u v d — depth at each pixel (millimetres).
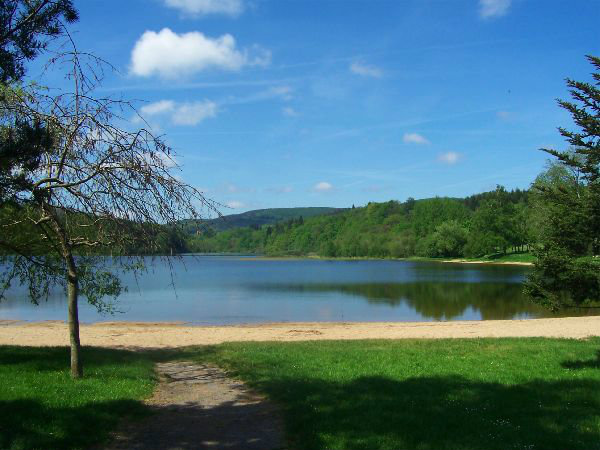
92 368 11102
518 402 8234
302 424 7246
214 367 12938
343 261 128625
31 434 6418
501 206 102438
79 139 7840
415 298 41469
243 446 6504
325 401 8406
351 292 47125
